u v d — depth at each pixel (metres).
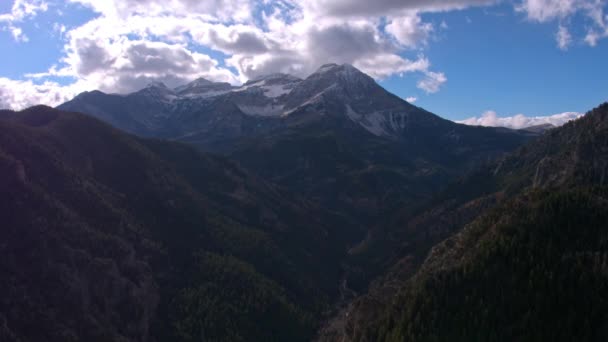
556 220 166.75
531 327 135.88
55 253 177.62
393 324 157.62
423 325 146.25
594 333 132.25
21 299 159.00
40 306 161.00
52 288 168.12
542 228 165.00
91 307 175.50
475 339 138.25
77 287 173.25
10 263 166.62
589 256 151.75
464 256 169.12
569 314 135.88
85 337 163.38
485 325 139.75
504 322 140.25
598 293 140.88
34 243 176.00
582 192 178.12
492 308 144.38
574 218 166.25
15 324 152.25
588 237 159.88
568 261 151.62
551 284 144.62
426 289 159.50
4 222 176.25
